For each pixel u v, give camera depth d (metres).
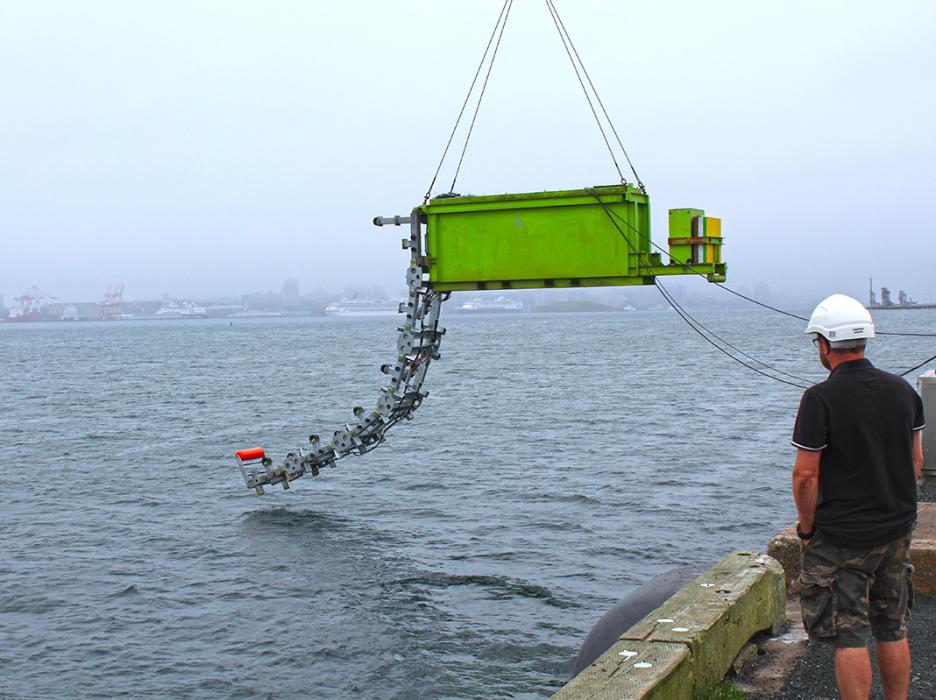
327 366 79.69
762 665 7.38
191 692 11.52
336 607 14.45
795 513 19.47
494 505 21.02
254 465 25.11
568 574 15.72
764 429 32.25
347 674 11.95
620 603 8.00
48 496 22.97
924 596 8.70
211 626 13.68
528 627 13.41
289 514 20.73
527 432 32.53
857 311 5.68
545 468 25.30
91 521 20.25
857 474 5.59
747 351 90.06
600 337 136.62
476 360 81.62
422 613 14.09
